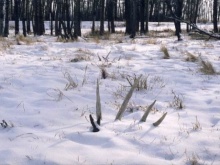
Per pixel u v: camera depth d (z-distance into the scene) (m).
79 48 14.77
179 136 4.86
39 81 7.72
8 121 5.38
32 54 12.68
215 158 4.28
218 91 7.40
